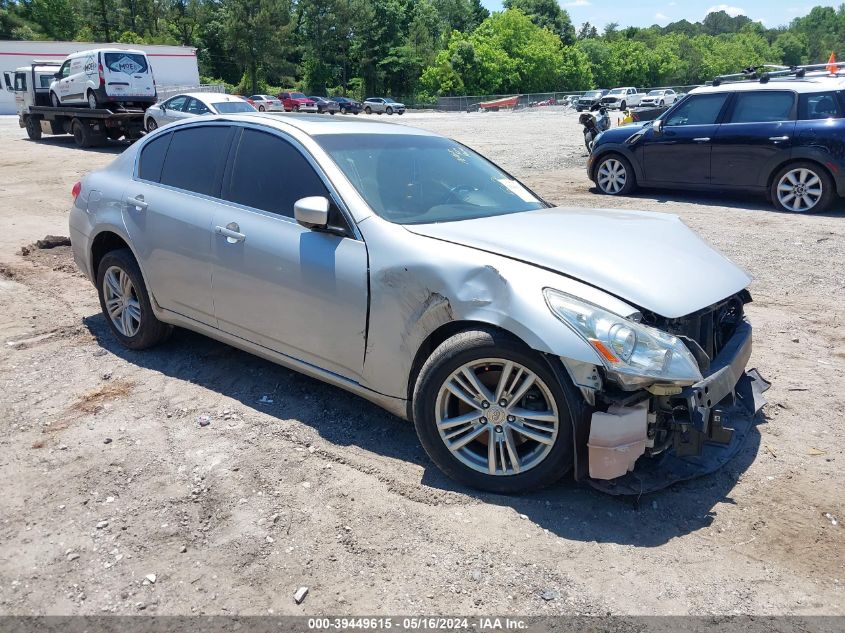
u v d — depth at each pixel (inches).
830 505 120.3
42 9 3422.7
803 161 373.7
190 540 111.1
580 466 112.8
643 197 439.2
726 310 142.9
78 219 196.7
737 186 401.7
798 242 313.1
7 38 3262.8
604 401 109.2
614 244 130.6
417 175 155.2
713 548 109.1
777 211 386.6
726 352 129.6
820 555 107.4
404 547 109.0
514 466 118.9
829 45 6988.2
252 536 111.7
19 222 383.6
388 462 133.7
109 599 98.5
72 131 848.9
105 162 677.9
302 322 141.8
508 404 117.5
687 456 122.3
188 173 170.6
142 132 825.5
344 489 124.4
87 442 141.6
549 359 111.1
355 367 136.0
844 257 287.6
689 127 412.8
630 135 438.9
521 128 1120.8
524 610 96.2
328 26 3344.0
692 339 119.4
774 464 133.6
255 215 151.2
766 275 264.7
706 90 410.3
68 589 100.5
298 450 137.9
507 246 124.4
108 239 191.5
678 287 119.9
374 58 3344.0
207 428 147.0
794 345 196.2
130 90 826.8
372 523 114.8
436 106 2886.3
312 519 115.9
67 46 1797.5
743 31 7308.1
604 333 106.9
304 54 3479.3
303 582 101.7
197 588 100.6
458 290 118.9
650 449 116.6
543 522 115.1
